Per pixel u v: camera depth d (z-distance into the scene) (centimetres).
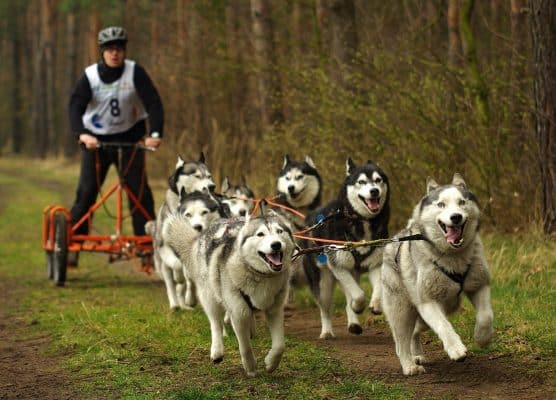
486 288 641
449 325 619
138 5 3709
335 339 834
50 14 4972
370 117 1260
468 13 1314
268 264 641
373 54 1294
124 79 1209
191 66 2292
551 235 1105
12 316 1009
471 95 1254
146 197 1224
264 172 1599
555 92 1101
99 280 1298
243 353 673
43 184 3534
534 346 712
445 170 1227
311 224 899
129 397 633
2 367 764
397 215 1280
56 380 708
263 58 1819
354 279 841
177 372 707
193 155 2219
